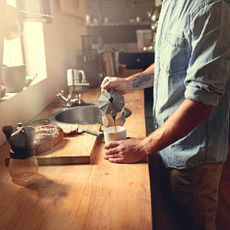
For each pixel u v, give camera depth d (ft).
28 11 5.54
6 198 3.04
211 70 3.28
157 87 4.42
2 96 4.78
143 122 5.20
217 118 4.03
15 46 6.46
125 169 3.58
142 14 20.17
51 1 7.24
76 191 3.13
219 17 3.26
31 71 6.84
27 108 5.48
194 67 3.38
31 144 3.30
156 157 4.65
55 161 3.74
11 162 3.31
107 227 2.54
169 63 3.94
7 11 3.81
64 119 6.15
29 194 3.10
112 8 20.17
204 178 4.24
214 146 4.10
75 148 3.97
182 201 4.45
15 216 2.73
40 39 6.70
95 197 3.00
